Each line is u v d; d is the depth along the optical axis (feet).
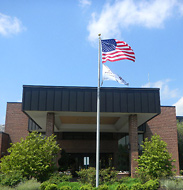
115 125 101.81
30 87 62.03
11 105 115.03
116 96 62.75
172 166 60.44
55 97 61.77
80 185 52.34
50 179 54.60
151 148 61.36
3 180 47.16
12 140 111.34
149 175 57.16
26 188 44.09
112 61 51.80
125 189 45.60
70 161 97.76
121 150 110.32
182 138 127.75
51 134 63.05
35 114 67.97
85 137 112.27
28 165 53.11
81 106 61.72
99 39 54.49
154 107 62.95
